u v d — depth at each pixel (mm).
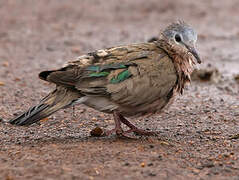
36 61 20734
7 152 10453
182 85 11836
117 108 11180
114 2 32125
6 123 13141
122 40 24625
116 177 9164
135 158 10086
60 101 10828
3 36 24906
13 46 23125
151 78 11070
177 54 11688
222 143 11547
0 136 11953
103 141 11195
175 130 12633
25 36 25062
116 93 10836
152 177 9227
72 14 29703
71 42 24109
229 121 13555
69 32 26078
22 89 16703
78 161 9828
